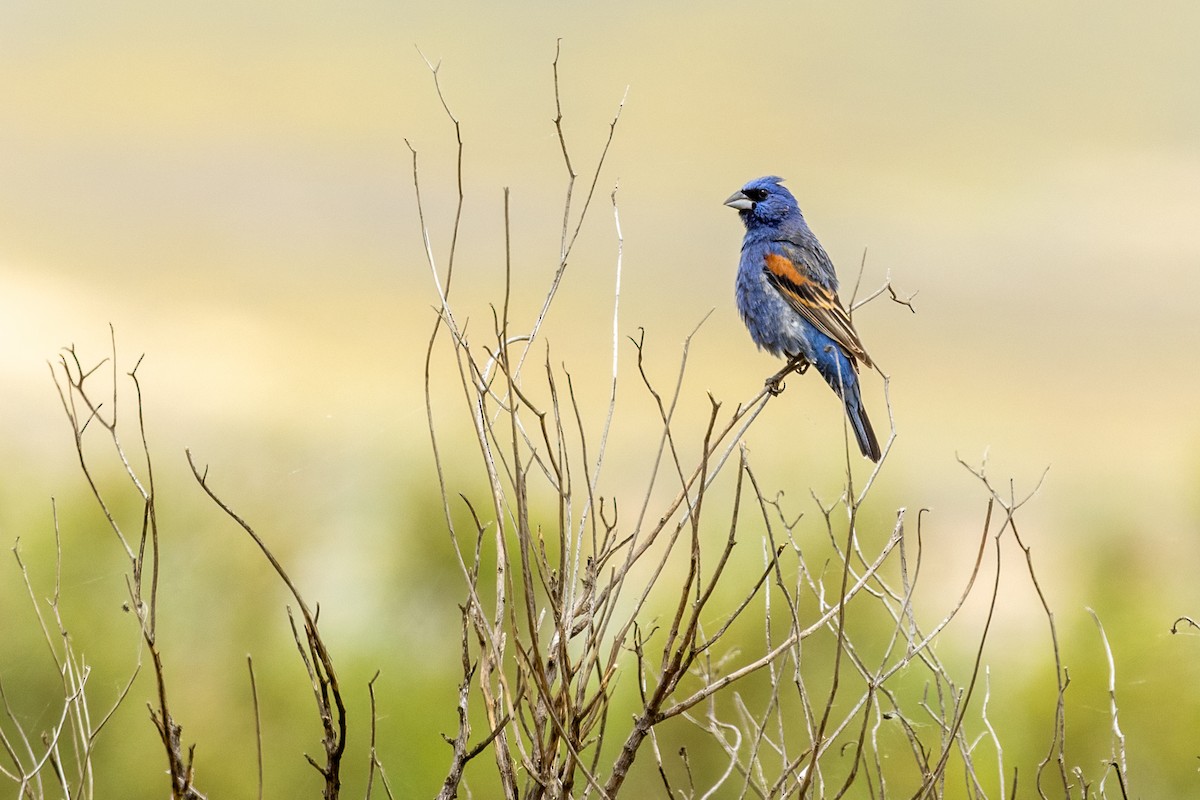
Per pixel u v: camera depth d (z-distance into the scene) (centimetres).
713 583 520
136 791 1185
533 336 565
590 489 564
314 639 530
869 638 1215
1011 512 579
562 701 521
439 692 1234
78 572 1286
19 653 1200
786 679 1200
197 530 1346
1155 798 1191
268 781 1206
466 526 1340
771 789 594
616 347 573
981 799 613
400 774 1194
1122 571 1363
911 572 1438
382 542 1359
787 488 1333
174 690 1233
